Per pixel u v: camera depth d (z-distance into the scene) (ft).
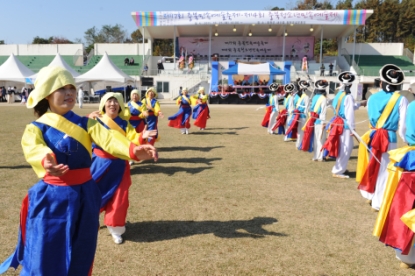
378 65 135.85
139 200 18.57
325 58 139.74
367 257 12.78
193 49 141.69
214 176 23.53
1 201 18.06
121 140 9.04
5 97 112.47
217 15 124.06
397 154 12.14
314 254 12.92
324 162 28.27
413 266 12.12
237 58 141.49
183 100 42.47
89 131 9.10
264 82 109.81
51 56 147.74
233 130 47.52
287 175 24.08
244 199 18.89
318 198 19.25
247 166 26.55
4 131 43.52
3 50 150.10
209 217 16.34
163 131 46.57
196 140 39.01
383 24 217.56
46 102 8.99
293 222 15.84
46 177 8.69
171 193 19.79
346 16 122.42
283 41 127.75
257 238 14.16
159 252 12.98
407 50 144.97
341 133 23.20
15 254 9.26
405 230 11.70
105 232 14.80
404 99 16.57
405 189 11.94
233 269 11.80
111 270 11.69
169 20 124.57
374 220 16.24
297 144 33.88
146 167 26.02
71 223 8.50
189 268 11.85
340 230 15.06
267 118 45.21
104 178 13.61
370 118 17.47
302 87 36.11
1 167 25.26
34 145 8.16
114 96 15.81
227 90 105.40
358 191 20.61
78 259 8.73
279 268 11.90
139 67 136.15
